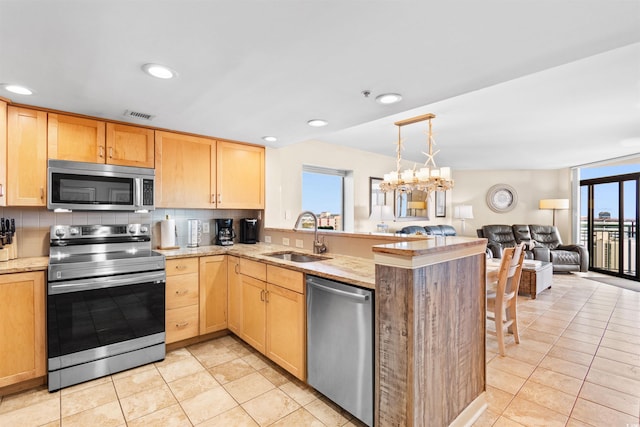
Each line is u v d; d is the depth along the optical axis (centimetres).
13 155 224
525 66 168
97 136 258
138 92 206
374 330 167
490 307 290
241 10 122
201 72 177
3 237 237
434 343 158
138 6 119
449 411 170
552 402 207
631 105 307
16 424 182
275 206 376
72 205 243
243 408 198
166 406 200
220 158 327
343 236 277
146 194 276
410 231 579
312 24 131
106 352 235
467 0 115
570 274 630
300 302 214
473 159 616
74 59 162
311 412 194
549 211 732
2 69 173
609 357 270
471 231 773
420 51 152
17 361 209
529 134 420
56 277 216
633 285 536
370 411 169
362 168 531
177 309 276
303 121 267
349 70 173
